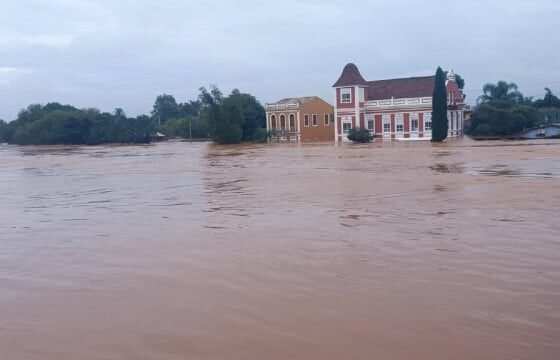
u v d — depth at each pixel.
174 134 127.25
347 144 69.75
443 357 6.15
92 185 27.55
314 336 6.84
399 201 17.53
